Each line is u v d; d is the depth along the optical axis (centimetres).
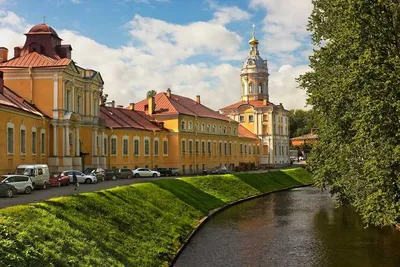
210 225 4256
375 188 2564
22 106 5247
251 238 3619
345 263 2844
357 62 2406
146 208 3691
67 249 2083
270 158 12550
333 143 3150
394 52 2481
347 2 2577
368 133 2394
